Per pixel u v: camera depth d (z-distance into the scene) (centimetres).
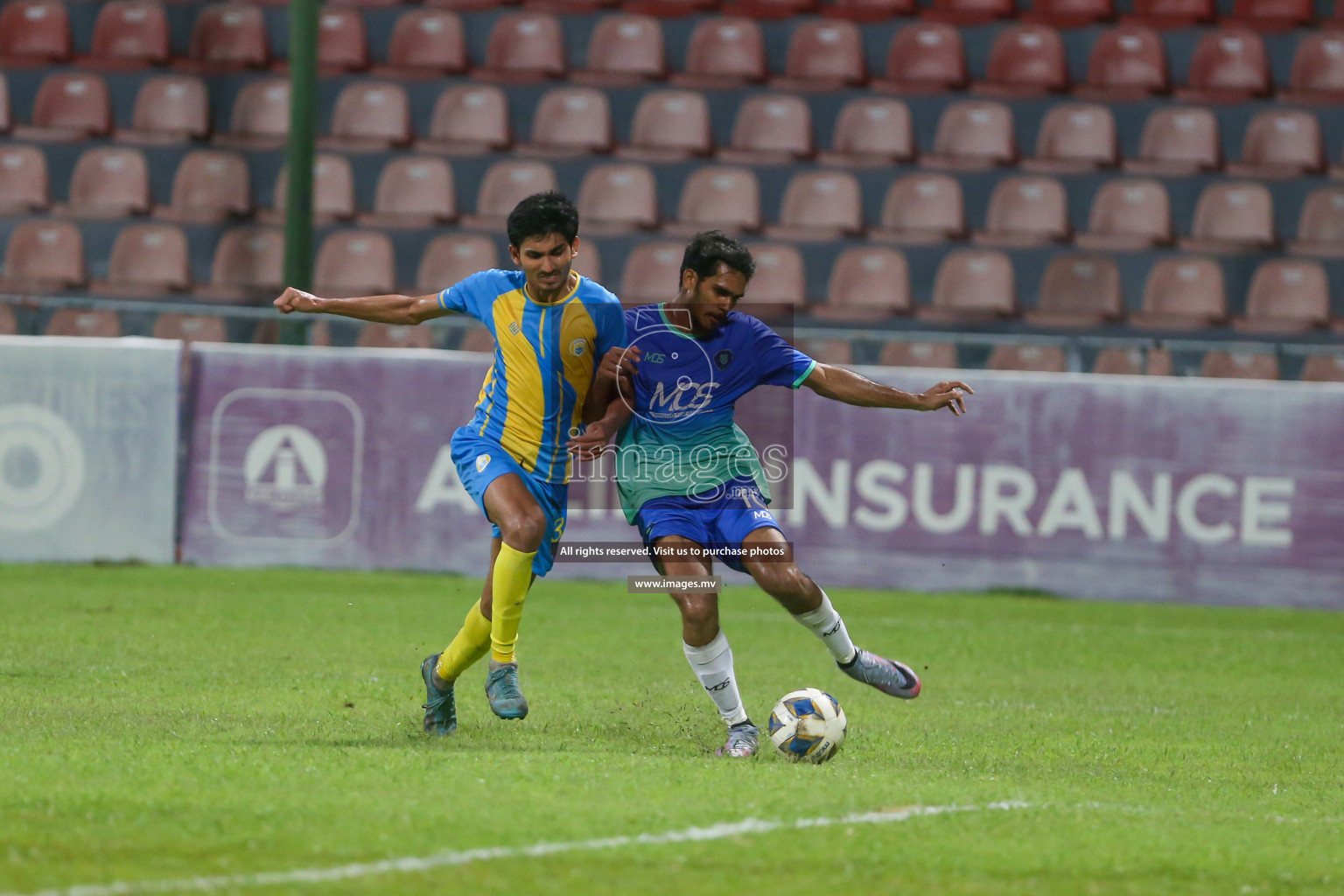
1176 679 2977
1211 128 6066
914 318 5156
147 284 5184
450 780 1600
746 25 6312
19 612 3138
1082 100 6206
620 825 1426
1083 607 3919
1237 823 1585
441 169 5731
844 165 5912
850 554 4050
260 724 2009
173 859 1270
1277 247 5631
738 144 6038
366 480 4009
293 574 3925
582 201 5697
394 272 5384
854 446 4041
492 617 1861
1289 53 6444
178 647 2781
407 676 2558
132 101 6044
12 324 4750
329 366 4003
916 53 6353
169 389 3978
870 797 1595
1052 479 4038
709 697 2464
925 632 3450
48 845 1296
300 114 4288
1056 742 2173
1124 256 5584
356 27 6306
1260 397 4009
